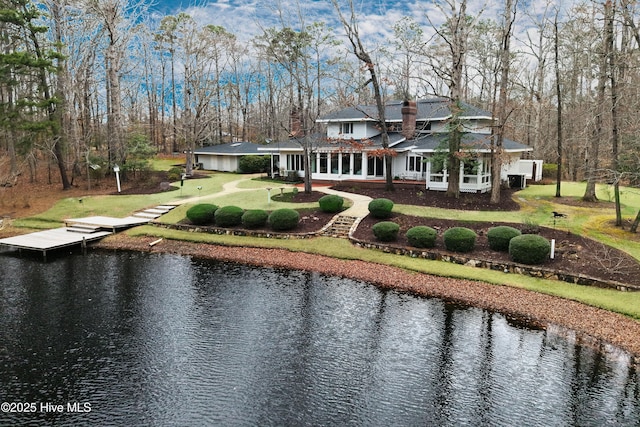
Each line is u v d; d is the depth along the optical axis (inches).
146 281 619.8
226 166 1777.8
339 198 906.7
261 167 1672.0
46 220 990.4
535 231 707.4
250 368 382.6
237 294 565.3
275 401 335.0
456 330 456.4
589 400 335.6
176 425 307.7
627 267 566.6
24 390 350.6
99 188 1320.1
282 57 1119.0
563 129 1482.5
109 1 1355.8
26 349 417.4
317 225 850.1
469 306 518.0
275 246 776.3
